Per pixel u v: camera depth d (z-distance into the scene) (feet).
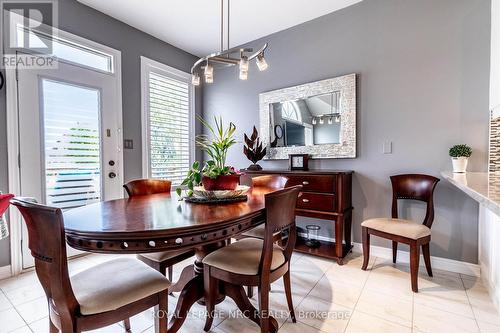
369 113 8.57
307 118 9.74
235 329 5.09
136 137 10.25
